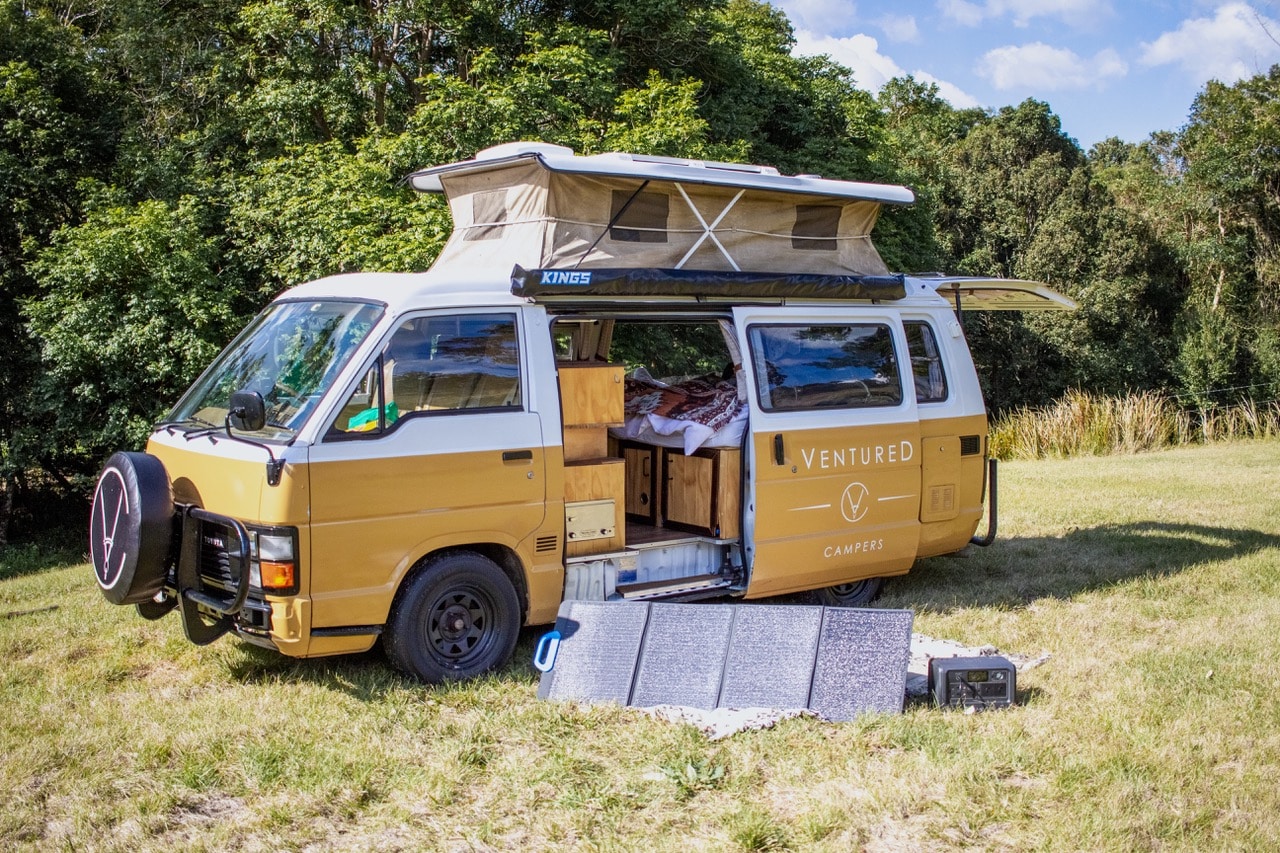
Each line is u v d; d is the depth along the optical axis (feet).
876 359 25.34
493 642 19.98
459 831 14.11
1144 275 117.08
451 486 19.17
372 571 18.39
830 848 13.57
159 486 18.61
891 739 16.76
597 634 19.06
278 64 63.00
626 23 70.59
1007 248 122.93
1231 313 121.80
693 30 71.56
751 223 24.03
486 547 20.34
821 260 25.23
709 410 23.59
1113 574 28.89
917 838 13.92
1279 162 127.85
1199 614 24.85
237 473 18.11
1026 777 15.62
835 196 24.61
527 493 20.11
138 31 62.44
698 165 23.18
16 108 52.85
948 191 124.67
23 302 50.11
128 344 46.93
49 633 23.54
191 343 46.93
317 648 18.06
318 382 18.61
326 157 56.65
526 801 14.88
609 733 17.12
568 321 21.68
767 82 82.58
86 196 52.85
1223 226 132.98
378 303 19.43
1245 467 55.67
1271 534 34.65
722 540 23.04
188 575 18.89
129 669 20.93
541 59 58.49
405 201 51.62
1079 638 22.76
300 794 15.01
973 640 22.67
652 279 21.35
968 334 115.14
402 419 18.83
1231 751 16.37
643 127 56.03
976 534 35.29
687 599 22.93
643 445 25.07
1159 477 50.72
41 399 51.29
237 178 59.21
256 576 17.85
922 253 88.33
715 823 14.33
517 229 21.98
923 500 25.76
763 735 16.79
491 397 19.97
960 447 26.63
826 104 87.25
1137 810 14.46
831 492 23.98
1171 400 109.70
